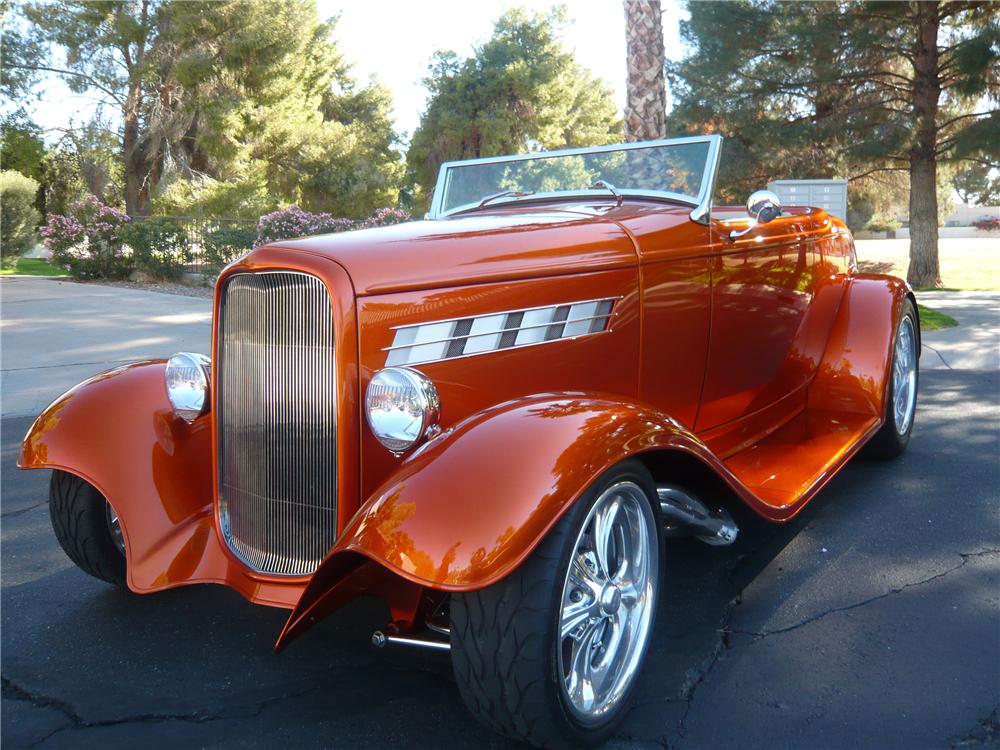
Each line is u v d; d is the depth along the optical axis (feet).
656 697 8.18
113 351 28.30
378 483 8.34
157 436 9.97
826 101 62.03
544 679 6.68
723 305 11.66
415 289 8.37
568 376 9.53
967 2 54.75
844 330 14.46
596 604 7.44
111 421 9.94
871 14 55.77
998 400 20.20
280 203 82.17
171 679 8.75
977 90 51.55
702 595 10.31
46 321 35.29
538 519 6.66
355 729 7.80
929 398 20.57
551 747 7.03
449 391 8.57
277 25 81.35
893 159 59.11
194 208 77.51
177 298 44.65
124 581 10.73
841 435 13.21
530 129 130.72
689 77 63.82
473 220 10.28
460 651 6.86
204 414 10.02
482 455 7.07
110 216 56.59
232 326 8.84
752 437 13.10
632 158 12.09
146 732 7.81
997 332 29.99
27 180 76.84
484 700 6.85
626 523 8.06
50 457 9.62
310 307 8.13
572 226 9.96
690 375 11.26
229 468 9.07
